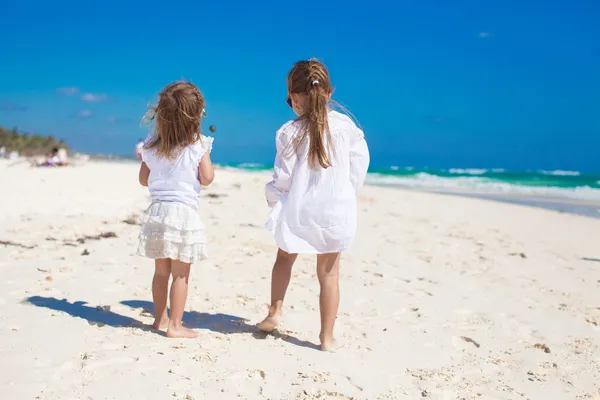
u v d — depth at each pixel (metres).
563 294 5.62
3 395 2.72
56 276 5.10
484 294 5.45
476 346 3.97
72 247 6.34
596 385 3.39
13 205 8.93
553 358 3.81
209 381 3.04
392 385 3.18
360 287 5.40
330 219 3.47
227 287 5.09
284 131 3.54
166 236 3.57
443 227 10.04
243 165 57.94
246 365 3.28
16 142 33.72
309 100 3.50
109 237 7.01
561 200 18.67
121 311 4.20
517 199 18.98
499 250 7.97
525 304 5.15
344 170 3.53
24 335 3.53
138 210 9.35
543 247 8.55
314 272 5.79
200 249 3.65
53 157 19.23
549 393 3.24
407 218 10.95
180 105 3.56
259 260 6.21
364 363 3.46
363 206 12.48
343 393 3.01
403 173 44.34
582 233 10.40
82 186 11.74
